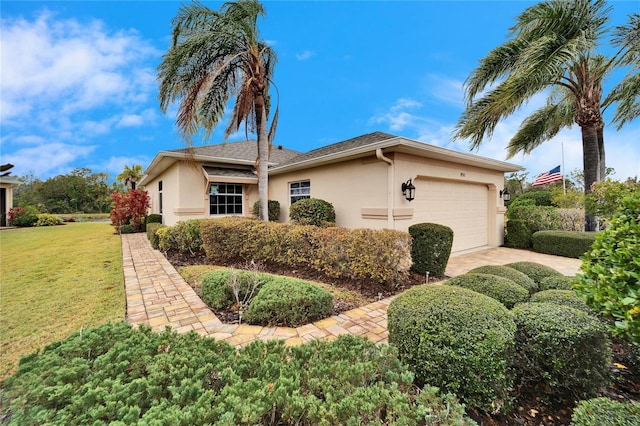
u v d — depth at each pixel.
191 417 1.46
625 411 1.65
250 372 2.04
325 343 2.40
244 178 11.66
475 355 2.07
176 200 11.16
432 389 1.82
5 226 18.84
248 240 6.93
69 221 24.67
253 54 8.21
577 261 8.03
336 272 5.60
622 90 8.52
